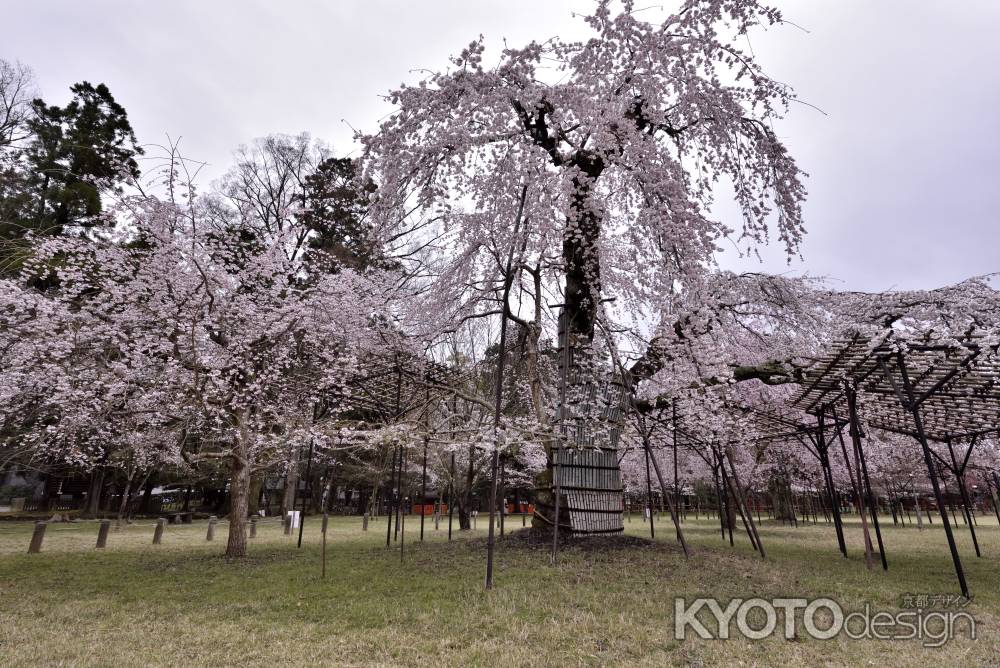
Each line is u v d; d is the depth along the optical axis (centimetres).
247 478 977
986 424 924
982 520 2683
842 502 3459
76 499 2511
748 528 966
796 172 916
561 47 841
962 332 575
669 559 789
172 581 708
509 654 394
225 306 905
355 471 2498
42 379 877
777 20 805
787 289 1002
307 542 1238
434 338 1138
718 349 917
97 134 1630
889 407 883
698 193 923
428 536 1382
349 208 1573
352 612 519
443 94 822
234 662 387
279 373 948
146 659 393
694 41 837
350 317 1017
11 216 1390
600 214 874
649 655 396
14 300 811
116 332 831
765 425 1134
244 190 1830
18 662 385
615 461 997
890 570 772
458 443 963
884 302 947
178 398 877
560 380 978
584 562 751
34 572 785
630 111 894
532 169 762
